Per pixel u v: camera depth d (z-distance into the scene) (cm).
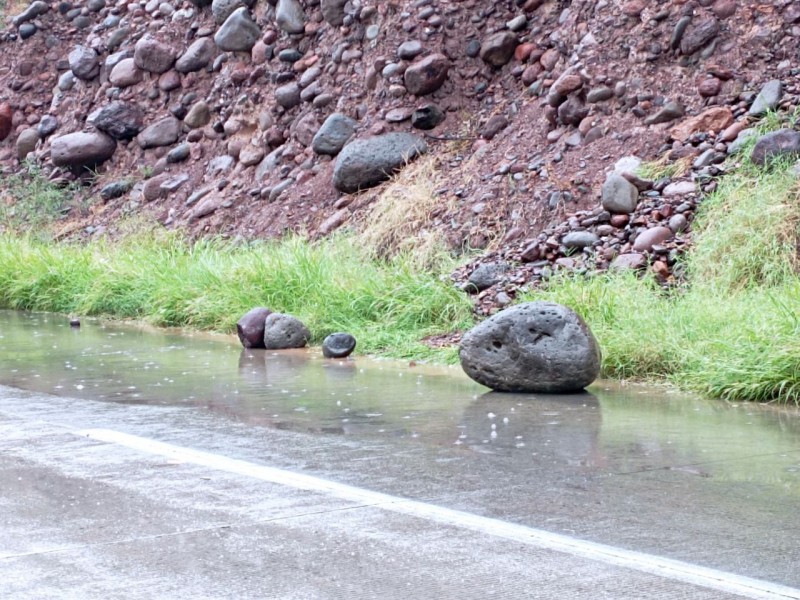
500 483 500
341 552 398
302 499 473
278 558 391
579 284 974
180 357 991
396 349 1002
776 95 1155
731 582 364
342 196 1467
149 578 370
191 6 1900
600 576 370
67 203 1859
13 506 462
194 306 1245
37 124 2064
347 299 1122
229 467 535
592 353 772
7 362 952
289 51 1683
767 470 523
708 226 1041
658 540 410
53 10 2152
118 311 1370
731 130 1148
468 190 1302
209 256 1386
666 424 648
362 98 1570
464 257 1194
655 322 870
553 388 768
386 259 1280
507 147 1340
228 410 705
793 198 1013
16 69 2109
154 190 1755
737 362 759
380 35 1579
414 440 602
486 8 1518
